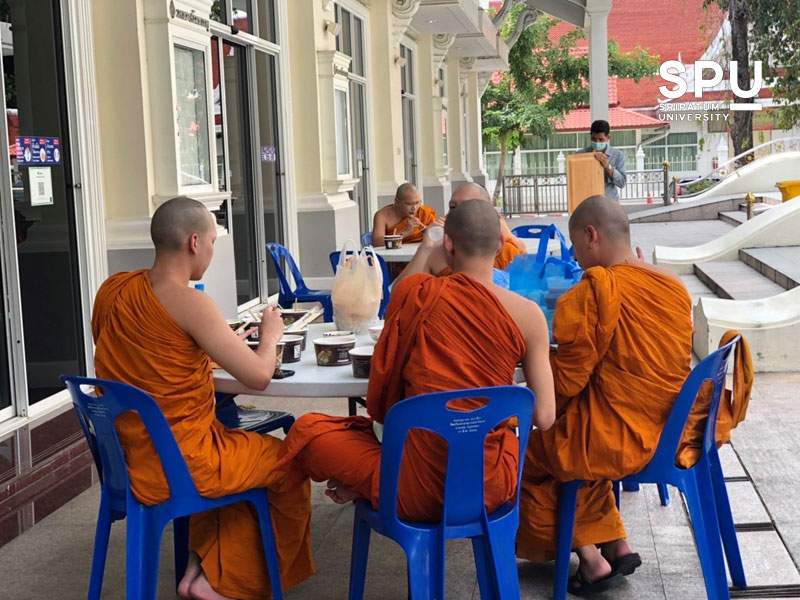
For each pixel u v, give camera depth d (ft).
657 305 10.44
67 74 20.39
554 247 22.08
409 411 8.89
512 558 9.53
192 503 10.01
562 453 10.53
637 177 101.60
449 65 73.31
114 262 22.00
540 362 9.73
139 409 9.59
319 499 14.87
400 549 12.87
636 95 139.74
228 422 12.05
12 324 18.34
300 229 35.68
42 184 19.61
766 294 29.37
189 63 23.93
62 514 14.29
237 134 31.45
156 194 22.66
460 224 9.70
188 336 10.09
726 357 10.60
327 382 10.58
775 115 104.06
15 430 18.11
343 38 42.14
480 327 9.33
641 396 10.35
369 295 12.83
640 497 14.55
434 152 61.98
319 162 35.65
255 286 32.63
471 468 9.15
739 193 70.08
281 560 11.02
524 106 113.50
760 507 13.67
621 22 148.25
